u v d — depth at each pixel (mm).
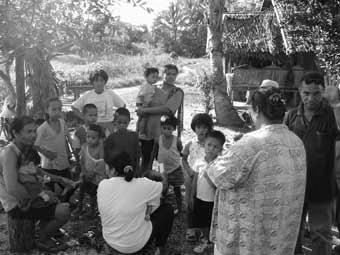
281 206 2717
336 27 9672
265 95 2793
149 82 6172
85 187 5320
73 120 10766
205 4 12750
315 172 3693
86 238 4645
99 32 5559
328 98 4289
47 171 5449
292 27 11578
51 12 5266
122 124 5434
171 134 5434
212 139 4254
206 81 12992
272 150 2693
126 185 3676
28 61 7406
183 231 4969
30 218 4348
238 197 2816
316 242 3822
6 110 8781
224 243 2912
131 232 3635
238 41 14477
